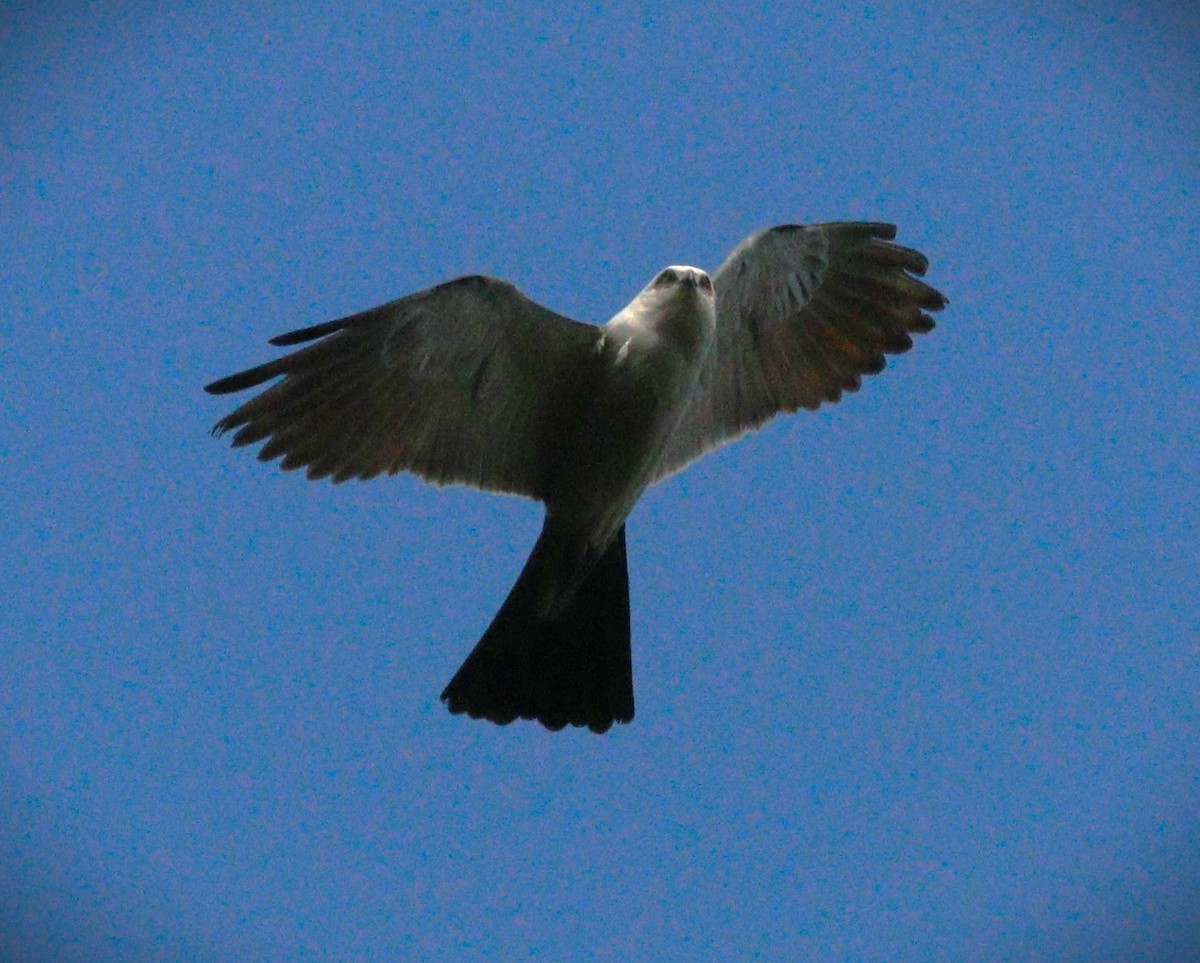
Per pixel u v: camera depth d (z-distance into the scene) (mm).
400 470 11516
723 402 12812
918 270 12836
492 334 11320
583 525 11719
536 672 11750
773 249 12484
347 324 11008
